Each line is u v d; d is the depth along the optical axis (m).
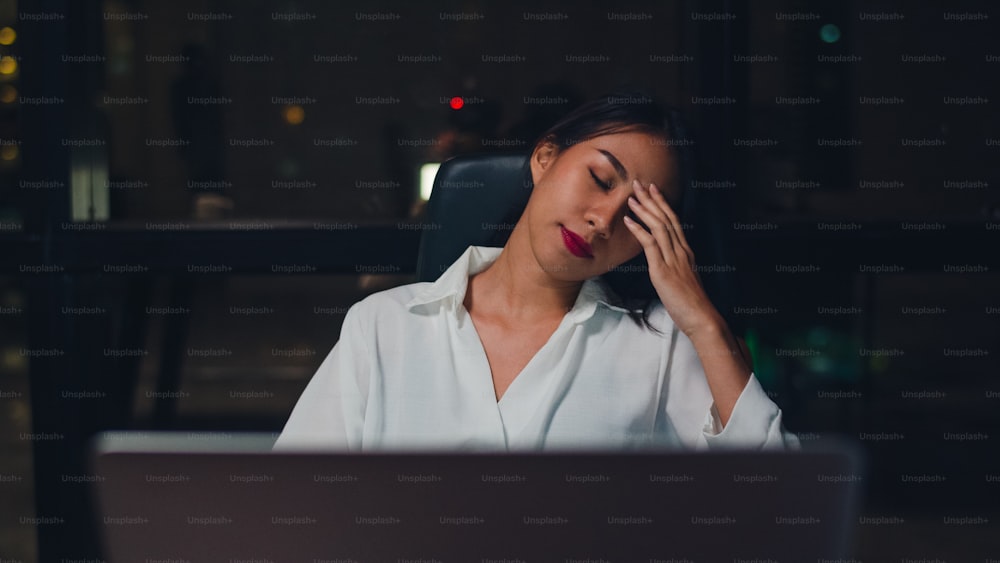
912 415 3.73
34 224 2.13
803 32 3.13
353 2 6.93
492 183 1.45
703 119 2.11
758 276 2.31
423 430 1.27
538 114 3.23
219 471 0.62
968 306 6.02
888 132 5.08
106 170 2.26
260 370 4.68
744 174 2.13
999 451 3.28
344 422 1.31
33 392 2.17
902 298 6.02
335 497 0.62
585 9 6.43
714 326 1.22
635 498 0.62
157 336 4.54
